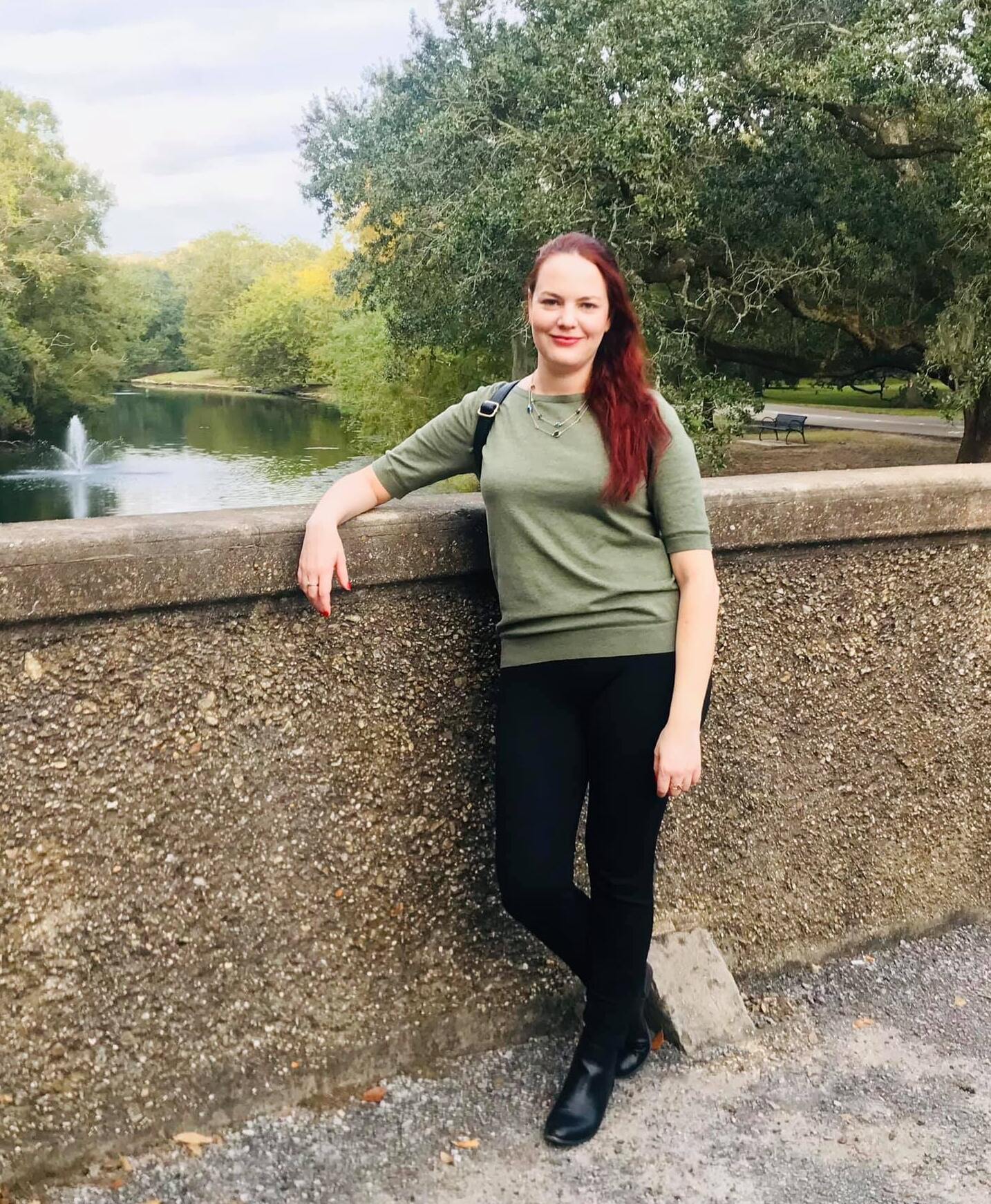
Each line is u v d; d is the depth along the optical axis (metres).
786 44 14.18
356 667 1.94
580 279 1.65
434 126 15.60
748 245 15.64
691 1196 1.77
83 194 50.69
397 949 2.05
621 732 1.73
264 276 99.88
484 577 2.03
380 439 31.89
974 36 12.20
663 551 1.75
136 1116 1.83
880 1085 2.08
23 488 31.06
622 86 13.65
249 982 1.91
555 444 1.71
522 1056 2.14
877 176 15.57
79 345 47.81
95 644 1.69
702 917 2.39
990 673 2.62
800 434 29.47
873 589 2.43
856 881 2.56
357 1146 1.87
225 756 1.84
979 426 17.08
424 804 2.05
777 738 2.40
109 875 1.77
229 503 27.89
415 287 18.89
